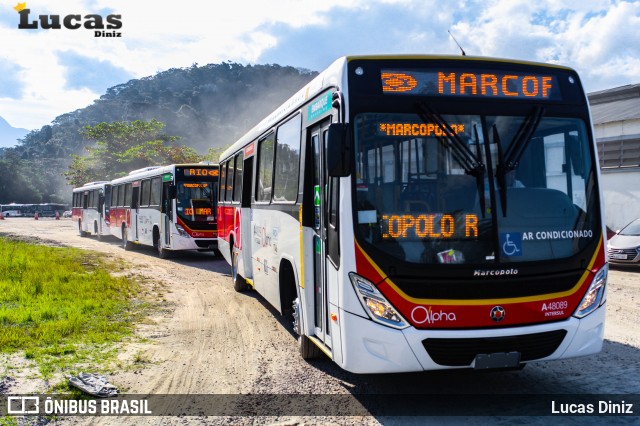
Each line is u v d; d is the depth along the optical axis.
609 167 22.55
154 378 6.65
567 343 5.37
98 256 21.56
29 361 7.19
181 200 19.69
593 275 5.50
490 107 5.55
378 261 5.16
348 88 5.46
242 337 8.66
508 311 5.18
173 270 17.28
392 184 5.31
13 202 136.00
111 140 60.03
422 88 5.52
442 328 5.11
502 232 5.29
